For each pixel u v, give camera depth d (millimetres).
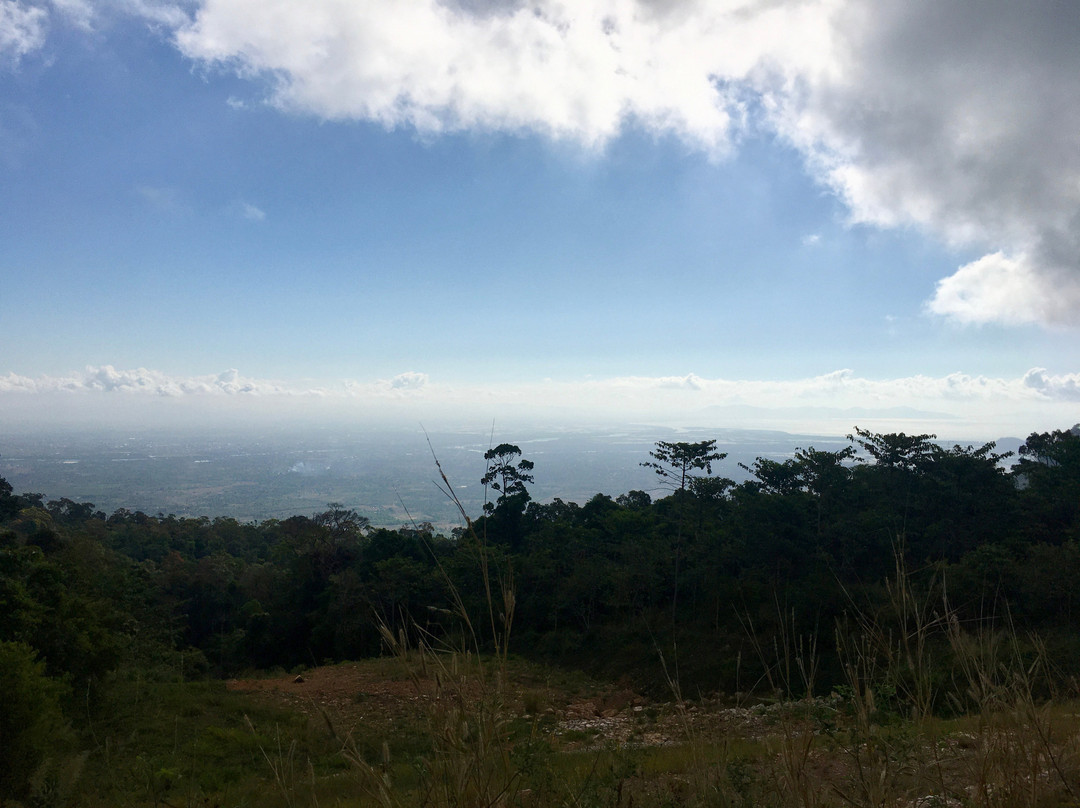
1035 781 2303
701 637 24078
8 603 13164
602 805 2561
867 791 2244
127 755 6707
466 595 16531
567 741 9641
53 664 13047
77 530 54438
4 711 6383
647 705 18547
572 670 26344
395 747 8125
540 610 31109
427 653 1995
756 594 23531
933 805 2256
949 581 12297
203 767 9188
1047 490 26500
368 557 37125
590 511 43844
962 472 26078
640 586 29297
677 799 2693
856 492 27750
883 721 2348
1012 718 2396
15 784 6020
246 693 17812
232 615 45562
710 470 32469
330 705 15781
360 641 32250
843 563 21953
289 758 2312
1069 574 14914
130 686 14352
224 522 67812
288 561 44656
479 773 1870
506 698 2025
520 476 36938
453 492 2166
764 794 2521
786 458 31797
